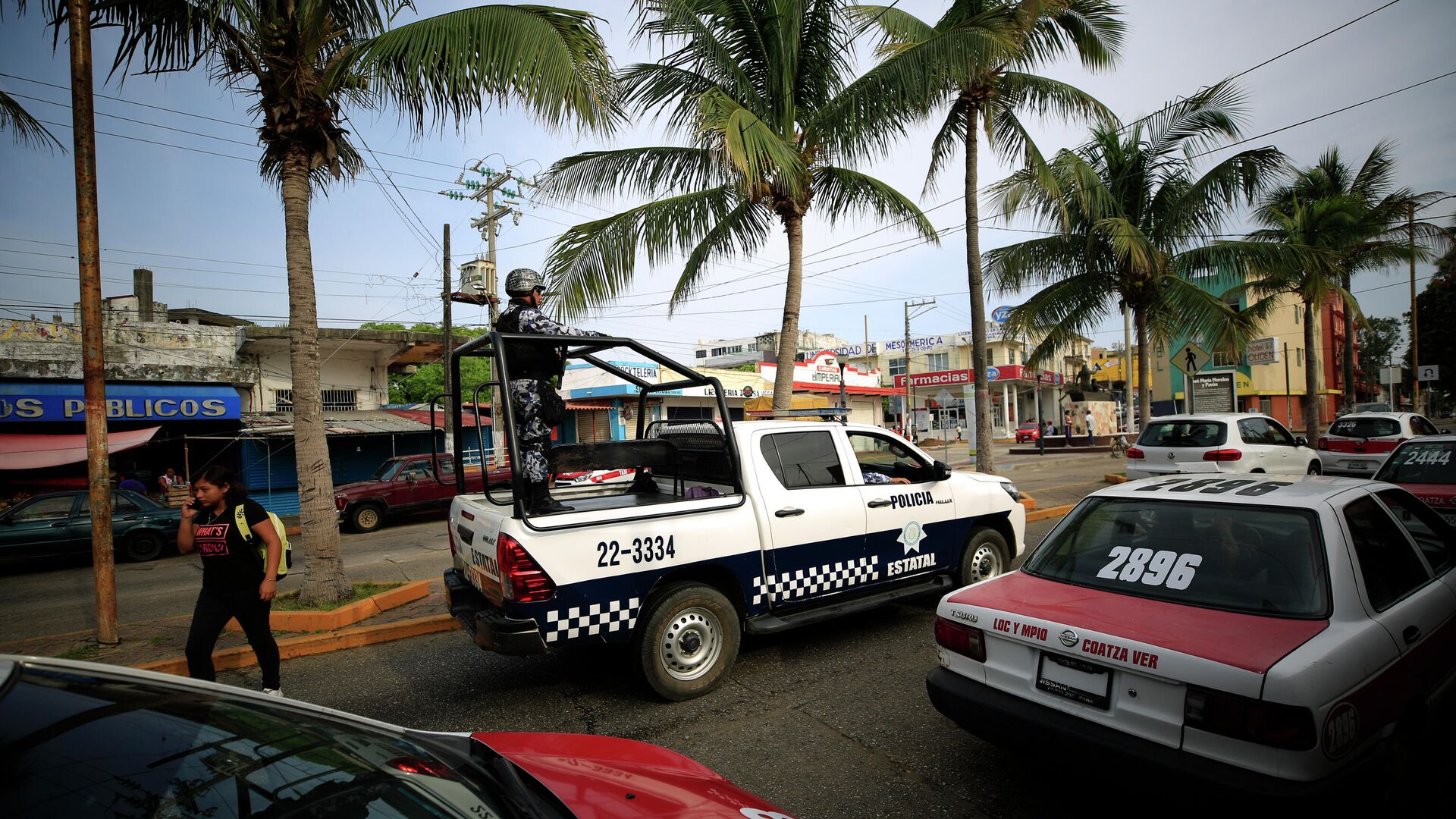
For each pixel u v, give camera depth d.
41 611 8.72
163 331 18.69
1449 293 35.22
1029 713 2.97
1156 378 40.28
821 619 5.09
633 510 4.42
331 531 6.86
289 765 1.72
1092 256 14.83
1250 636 2.66
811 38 9.08
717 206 9.41
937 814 3.14
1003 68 10.23
